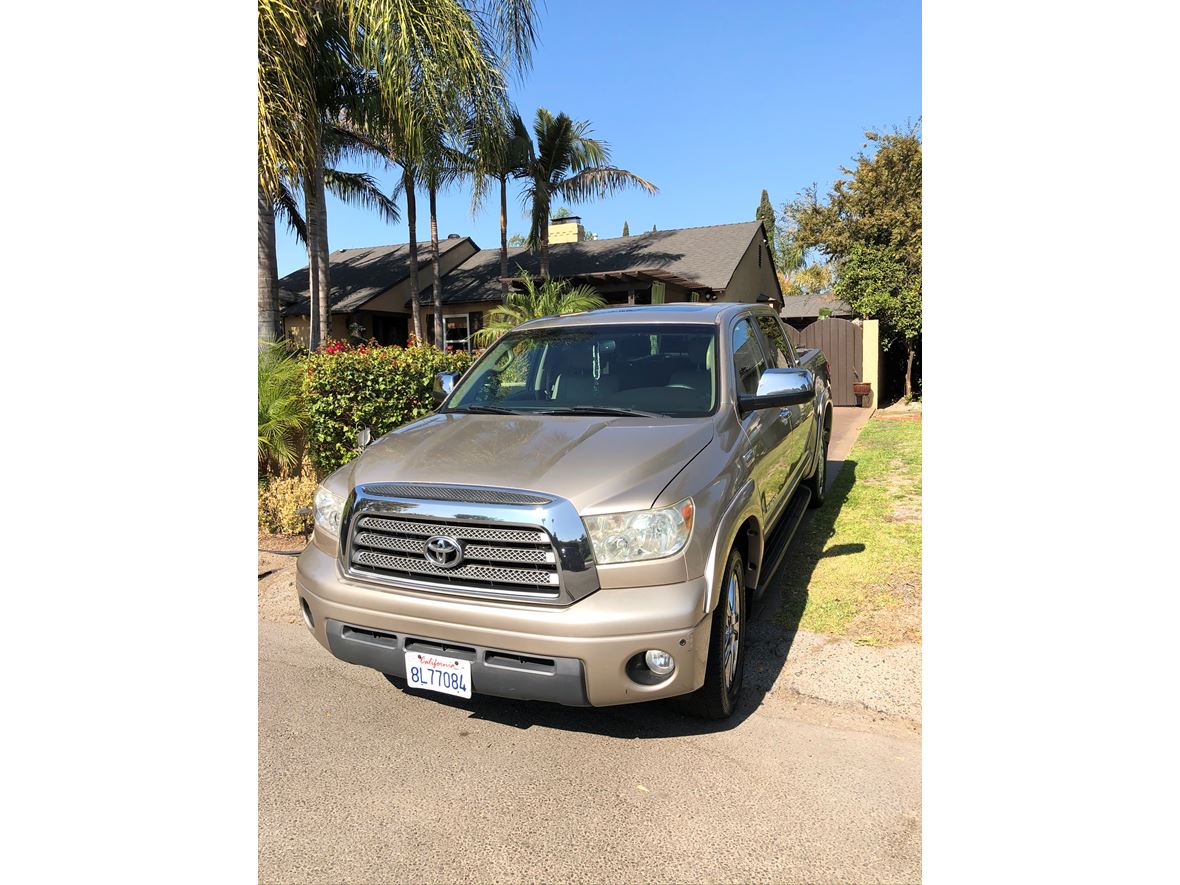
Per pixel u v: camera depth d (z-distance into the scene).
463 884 2.30
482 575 2.74
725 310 4.47
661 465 2.97
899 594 4.39
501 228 21.66
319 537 3.28
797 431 4.86
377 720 3.31
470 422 3.69
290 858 2.43
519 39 8.86
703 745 3.01
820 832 2.46
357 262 28.33
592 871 2.33
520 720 3.27
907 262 16.95
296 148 7.08
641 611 2.65
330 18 9.50
